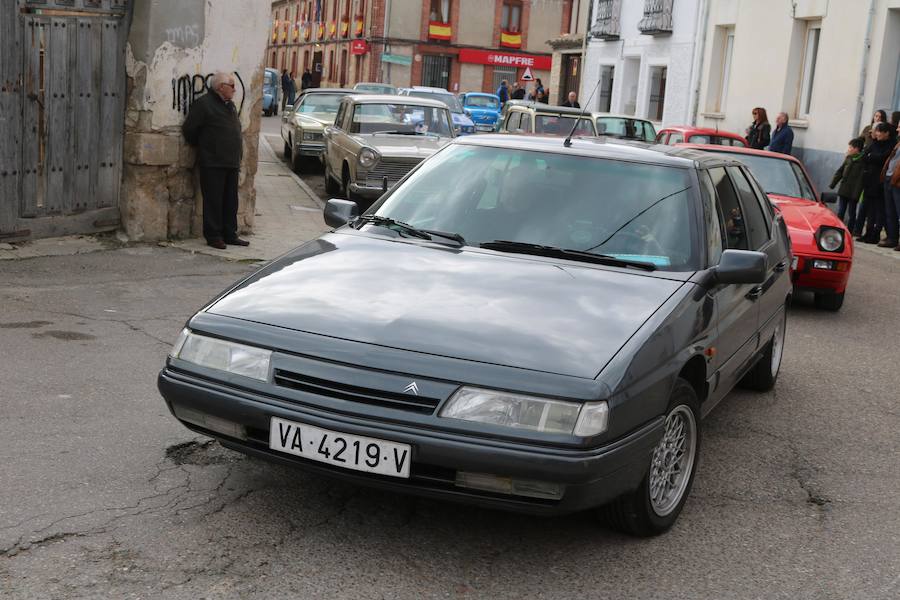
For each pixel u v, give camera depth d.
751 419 6.27
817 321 9.62
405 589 3.62
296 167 20.56
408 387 3.64
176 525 4.00
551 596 3.66
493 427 3.58
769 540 4.36
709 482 5.06
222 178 10.50
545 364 3.70
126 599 3.40
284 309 4.07
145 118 10.24
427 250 4.74
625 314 4.13
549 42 41.41
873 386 7.27
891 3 19.81
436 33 57.66
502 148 5.46
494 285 4.30
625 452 3.71
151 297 8.23
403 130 15.94
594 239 4.84
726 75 27.02
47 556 3.66
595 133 19.22
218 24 10.78
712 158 5.75
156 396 5.66
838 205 18.09
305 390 3.77
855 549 4.32
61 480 4.38
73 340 6.71
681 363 4.12
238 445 3.94
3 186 9.45
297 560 3.78
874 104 20.36
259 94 11.53
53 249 9.72
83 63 9.94
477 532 4.15
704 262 4.80
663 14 29.02
